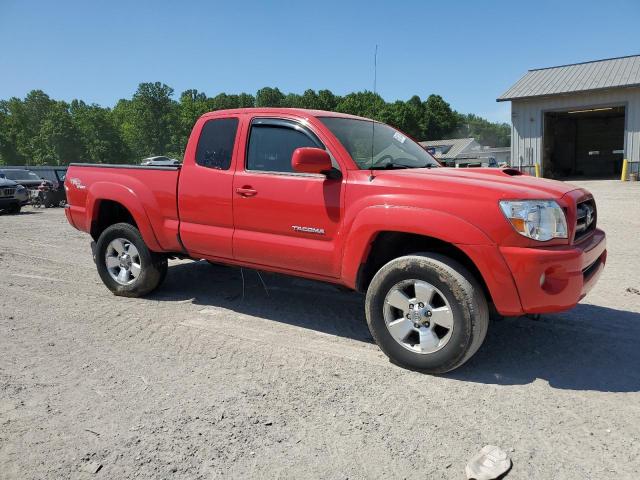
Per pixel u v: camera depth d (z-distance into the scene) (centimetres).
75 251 897
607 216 1173
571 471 258
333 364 390
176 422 306
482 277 363
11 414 315
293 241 429
